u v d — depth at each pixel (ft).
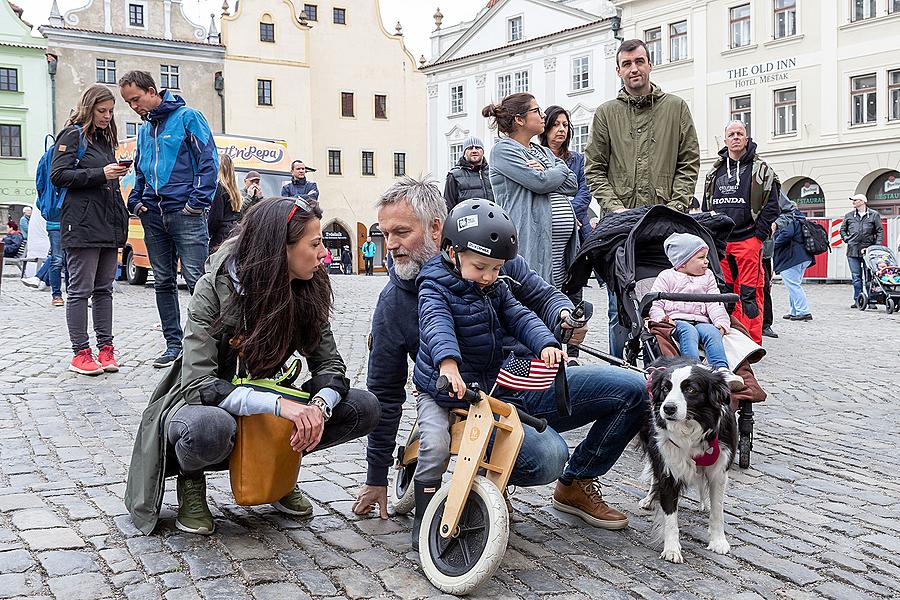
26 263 70.49
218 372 12.49
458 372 11.17
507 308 12.09
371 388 13.29
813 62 113.19
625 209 20.70
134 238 67.62
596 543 12.75
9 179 158.92
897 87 106.52
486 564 10.41
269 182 71.46
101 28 163.73
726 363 16.85
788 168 116.67
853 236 57.98
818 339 38.93
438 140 176.76
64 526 12.59
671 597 10.84
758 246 26.30
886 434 20.44
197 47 168.96
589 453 13.28
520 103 20.95
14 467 15.80
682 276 17.98
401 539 12.50
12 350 29.25
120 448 17.29
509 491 15.14
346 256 152.46
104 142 25.35
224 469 12.60
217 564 11.33
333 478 15.61
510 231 11.39
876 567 12.01
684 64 127.03
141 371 26.08
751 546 12.76
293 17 176.55
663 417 11.96
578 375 12.95
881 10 106.83
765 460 17.92
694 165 21.52
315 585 10.79
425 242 12.42
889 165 107.04
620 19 135.74
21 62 158.30
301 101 178.19
